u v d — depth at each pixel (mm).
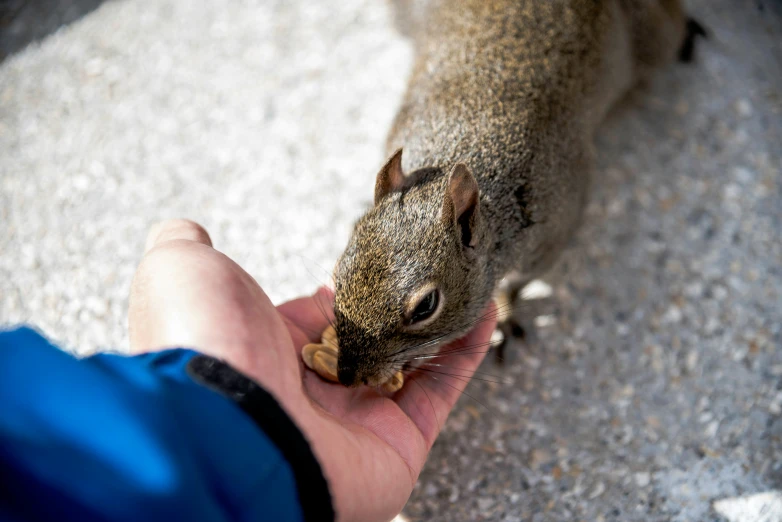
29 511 200
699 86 406
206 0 432
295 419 243
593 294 361
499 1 339
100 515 202
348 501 250
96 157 394
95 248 374
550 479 328
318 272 365
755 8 424
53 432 203
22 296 365
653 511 321
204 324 239
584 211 351
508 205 306
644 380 344
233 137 397
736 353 347
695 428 334
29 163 394
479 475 329
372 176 384
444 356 316
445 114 318
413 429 290
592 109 345
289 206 380
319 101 403
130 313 256
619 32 356
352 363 281
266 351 245
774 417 334
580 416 339
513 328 352
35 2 437
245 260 369
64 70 416
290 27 423
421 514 324
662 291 360
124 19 429
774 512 317
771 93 401
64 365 208
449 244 285
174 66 415
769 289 358
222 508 222
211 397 224
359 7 427
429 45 352
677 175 384
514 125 312
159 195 385
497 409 340
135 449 207
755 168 384
